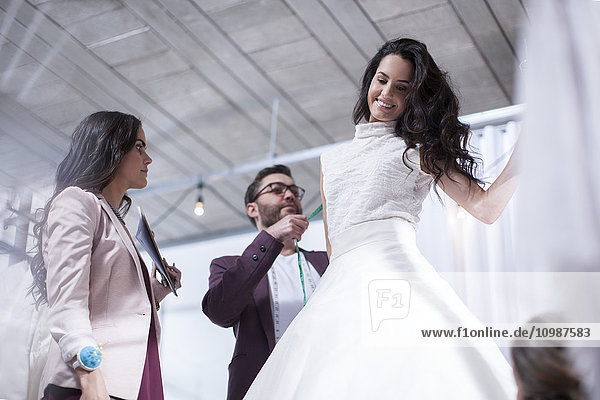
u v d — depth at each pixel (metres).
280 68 6.98
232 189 8.58
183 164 8.38
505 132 5.00
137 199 8.66
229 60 6.86
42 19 6.09
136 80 7.01
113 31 6.38
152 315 2.52
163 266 2.74
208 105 7.47
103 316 2.39
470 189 2.54
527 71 1.76
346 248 2.47
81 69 6.56
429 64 2.71
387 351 2.03
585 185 1.59
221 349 7.14
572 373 1.50
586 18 1.73
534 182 1.63
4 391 2.60
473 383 1.94
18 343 2.69
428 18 6.26
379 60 2.83
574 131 1.64
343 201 2.57
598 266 1.53
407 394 1.91
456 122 2.65
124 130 2.71
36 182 3.28
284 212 3.94
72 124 6.53
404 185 2.56
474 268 4.68
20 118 4.59
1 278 2.85
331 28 6.45
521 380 1.56
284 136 7.95
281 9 6.26
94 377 2.20
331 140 7.98
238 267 3.18
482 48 6.45
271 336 3.24
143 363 2.34
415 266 2.33
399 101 2.70
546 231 1.58
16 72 6.08
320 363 2.05
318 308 2.26
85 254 2.36
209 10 6.28
